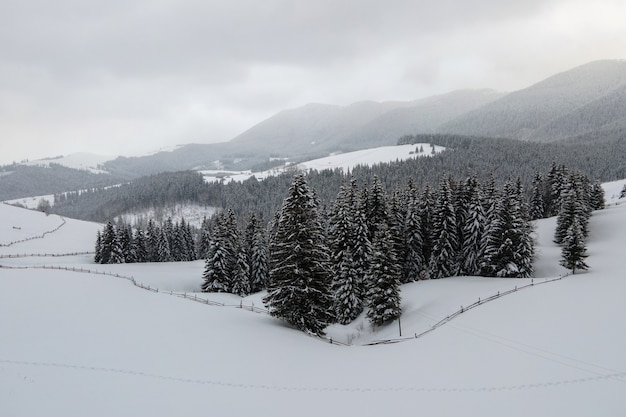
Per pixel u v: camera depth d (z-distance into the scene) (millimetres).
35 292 34719
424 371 27234
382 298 43969
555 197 86750
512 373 25594
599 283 42875
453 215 58594
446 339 35250
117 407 17141
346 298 48406
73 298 34438
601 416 19547
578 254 51781
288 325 38094
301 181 37844
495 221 54031
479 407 20766
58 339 24375
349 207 53781
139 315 32344
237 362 25500
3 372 18609
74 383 18750
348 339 43281
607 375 24047
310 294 37344
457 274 60344
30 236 94812
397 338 39688
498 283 50094
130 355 23562
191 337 28797
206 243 94750
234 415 18047
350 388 23391
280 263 37844
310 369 26578
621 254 58562
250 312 40656
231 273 58625
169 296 41938
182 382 20891
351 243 50125
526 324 34594
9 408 15672
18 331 24812
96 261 77812
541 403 21094
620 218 76188
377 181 55750
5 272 41688
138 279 58000
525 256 53875
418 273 59312
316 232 38188
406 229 58281
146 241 91438
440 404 21156
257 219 62406
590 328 31172
